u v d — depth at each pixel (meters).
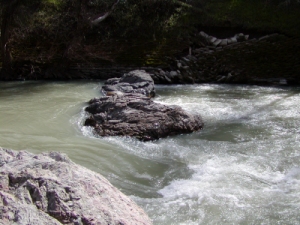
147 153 6.08
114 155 5.93
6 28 13.83
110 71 13.90
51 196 2.82
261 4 14.83
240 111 8.75
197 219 4.01
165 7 15.10
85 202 2.86
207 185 4.86
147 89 10.20
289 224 3.94
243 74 13.08
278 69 12.99
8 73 13.91
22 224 2.48
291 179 5.04
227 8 15.16
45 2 15.26
